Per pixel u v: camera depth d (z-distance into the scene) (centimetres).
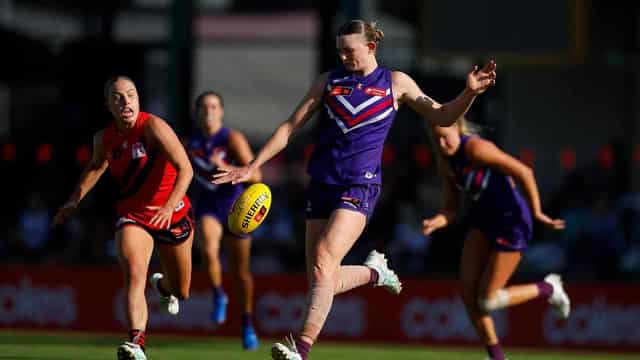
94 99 6369
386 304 4525
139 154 2469
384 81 2356
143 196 2492
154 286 2883
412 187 5625
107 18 6675
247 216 2394
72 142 6206
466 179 2923
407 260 5191
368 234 5297
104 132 2509
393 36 6475
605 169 5675
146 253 2467
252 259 5359
